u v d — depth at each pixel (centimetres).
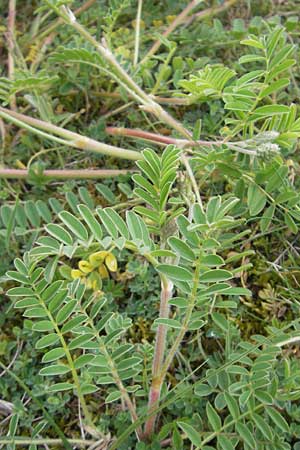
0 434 29
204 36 39
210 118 36
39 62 39
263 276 33
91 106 39
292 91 37
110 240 24
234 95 29
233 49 39
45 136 34
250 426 27
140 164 24
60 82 38
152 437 28
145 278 32
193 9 41
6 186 36
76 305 25
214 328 31
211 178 34
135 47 38
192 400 29
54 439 29
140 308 32
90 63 36
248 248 33
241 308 32
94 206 35
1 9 42
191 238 22
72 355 31
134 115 38
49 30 41
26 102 38
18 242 34
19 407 29
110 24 36
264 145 29
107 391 30
